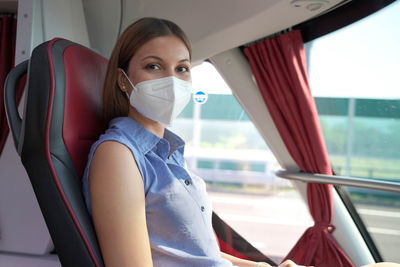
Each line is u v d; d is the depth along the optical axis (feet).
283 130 8.34
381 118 9.40
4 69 7.23
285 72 8.07
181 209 3.44
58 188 2.93
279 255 14.10
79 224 2.93
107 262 2.92
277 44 8.14
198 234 3.50
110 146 3.11
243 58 8.62
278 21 6.90
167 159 3.86
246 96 8.70
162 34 3.73
